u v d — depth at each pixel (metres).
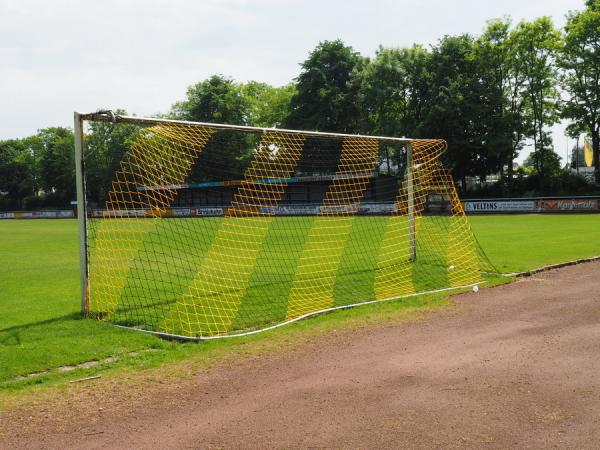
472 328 6.71
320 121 50.78
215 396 4.66
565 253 13.43
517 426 3.90
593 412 4.11
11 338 6.60
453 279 10.27
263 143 17.20
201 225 26.41
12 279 11.69
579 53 43.50
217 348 6.13
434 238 16.95
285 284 10.38
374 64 49.19
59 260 15.38
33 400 4.64
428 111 47.09
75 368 5.51
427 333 6.54
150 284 10.66
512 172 49.44
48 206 76.62
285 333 6.71
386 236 18.98
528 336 6.25
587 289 8.94
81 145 7.60
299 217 30.97
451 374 5.03
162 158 13.08
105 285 10.55
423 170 13.59
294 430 3.93
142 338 6.57
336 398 4.52
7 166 84.12
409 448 3.61
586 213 32.16
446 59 45.84
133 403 4.54
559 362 5.28
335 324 7.09
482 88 44.72
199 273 12.05
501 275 10.43
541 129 47.81
